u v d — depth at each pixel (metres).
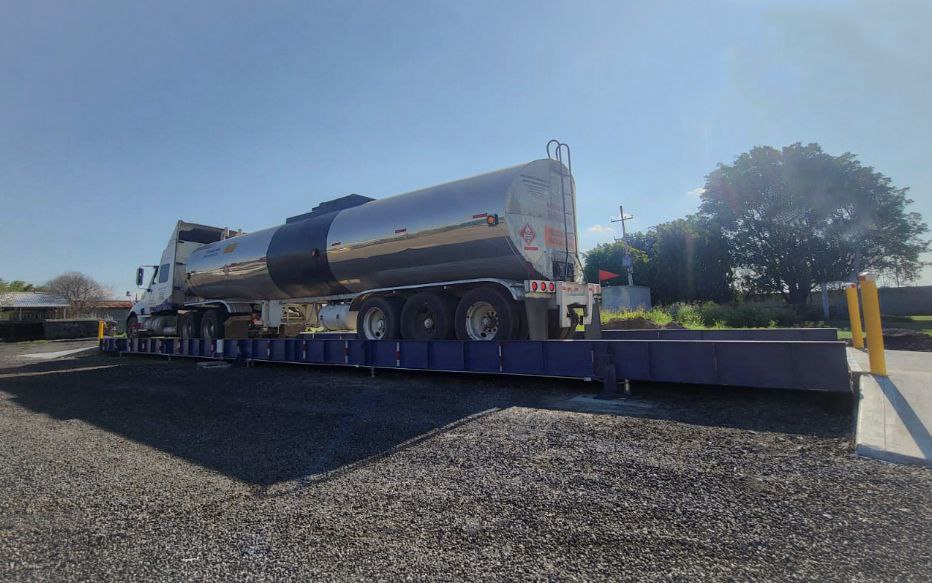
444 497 3.38
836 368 5.29
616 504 3.15
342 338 11.30
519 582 2.30
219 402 7.49
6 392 9.35
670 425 4.99
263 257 12.49
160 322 16.95
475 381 8.46
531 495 3.35
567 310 9.01
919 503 2.95
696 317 21.55
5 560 2.72
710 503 3.11
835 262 35.62
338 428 5.52
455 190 9.26
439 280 9.71
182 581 2.45
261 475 4.03
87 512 3.38
